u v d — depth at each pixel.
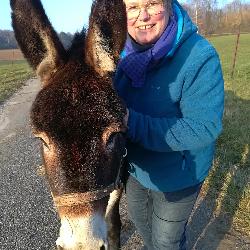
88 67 0.79
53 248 1.37
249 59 7.71
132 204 1.08
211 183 1.71
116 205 1.09
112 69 0.78
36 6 0.81
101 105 0.72
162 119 0.85
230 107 3.08
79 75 0.76
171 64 0.88
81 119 0.70
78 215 0.71
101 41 0.77
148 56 0.88
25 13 0.80
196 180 0.95
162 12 0.88
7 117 3.73
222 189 1.66
